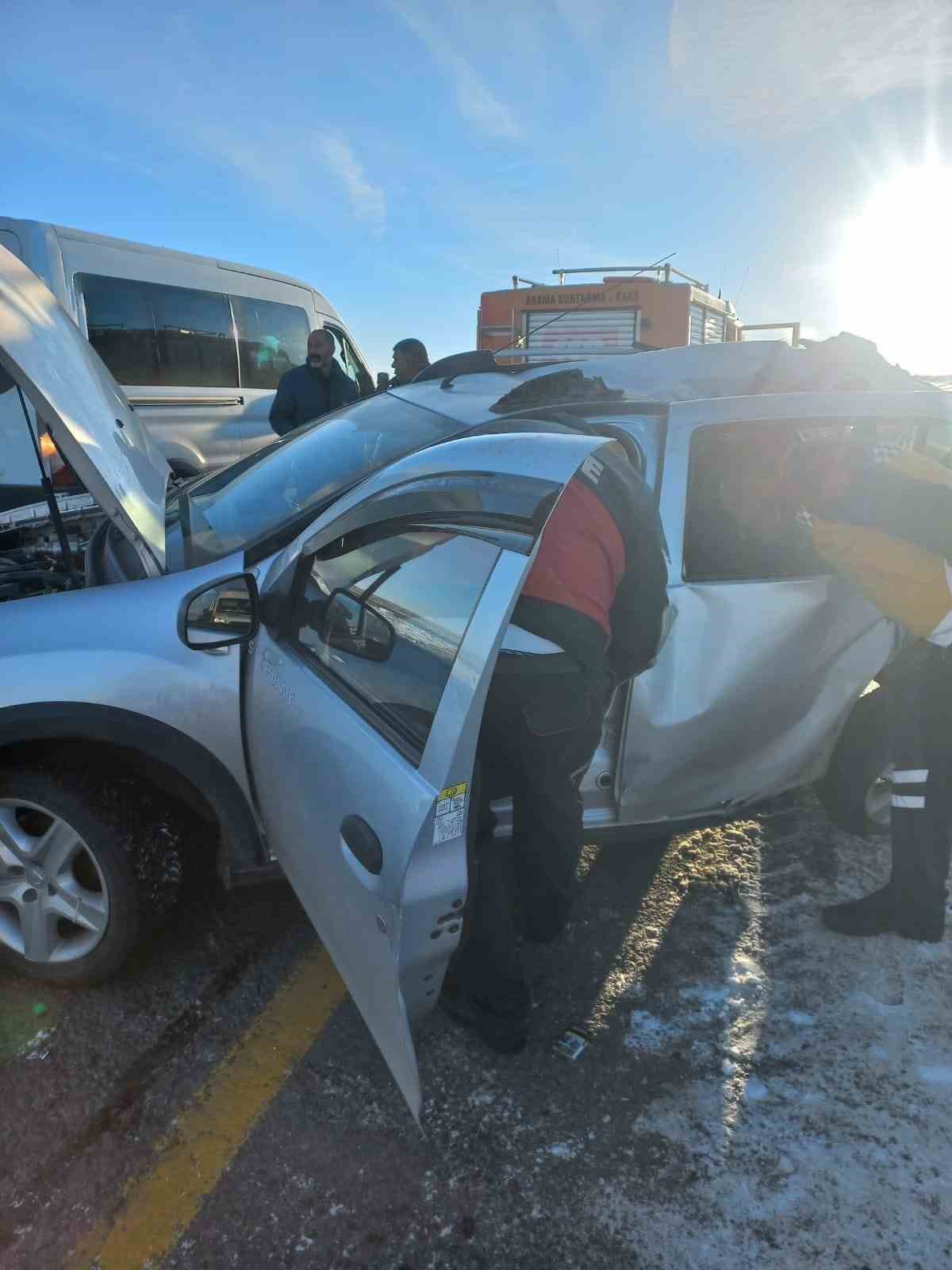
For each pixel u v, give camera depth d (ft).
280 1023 7.78
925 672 7.84
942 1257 5.70
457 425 8.74
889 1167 6.32
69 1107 6.92
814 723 8.97
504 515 5.23
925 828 8.14
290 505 8.57
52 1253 5.82
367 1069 7.29
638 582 6.69
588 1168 6.38
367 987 5.59
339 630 6.41
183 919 9.02
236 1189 6.25
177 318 22.86
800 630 8.47
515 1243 5.87
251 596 7.04
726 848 10.31
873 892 9.11
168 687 7.23
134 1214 6.08
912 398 8.93
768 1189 6.18
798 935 8.79
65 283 19.93
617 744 8.00
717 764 8.48
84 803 7.32
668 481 8.05
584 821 8.27
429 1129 6.72
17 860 7.69
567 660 6.04
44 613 7.50
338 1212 6.09
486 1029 7.20
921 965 8.34
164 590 7.64
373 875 5.19
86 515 14.60
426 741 5.07
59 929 8.17
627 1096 6.97
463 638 5.06
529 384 9.19
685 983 8.15
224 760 7.44
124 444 9.10
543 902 7.15
